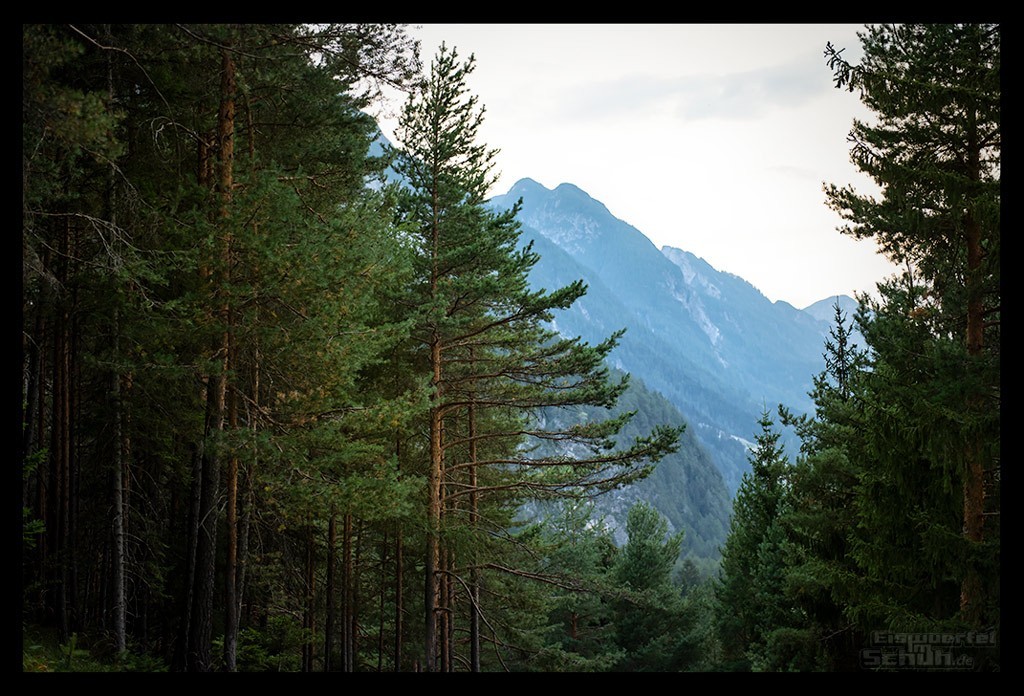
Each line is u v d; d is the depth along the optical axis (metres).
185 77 12.76
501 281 18.23
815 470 18.19
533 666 22.94
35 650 11.71
